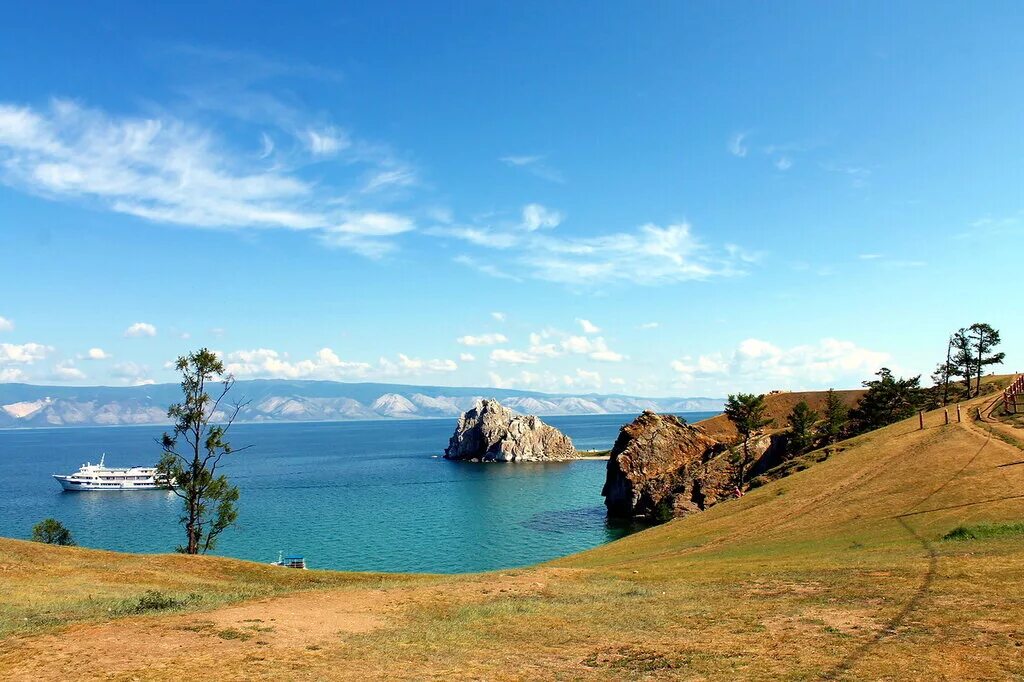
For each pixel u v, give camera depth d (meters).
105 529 115.88
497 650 19.88
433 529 109.75
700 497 115.94
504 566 82.25
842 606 22.17
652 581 32.72
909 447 62.56
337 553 91.25
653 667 17.27
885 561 29.03
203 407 59.28
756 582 28.48
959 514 37.28
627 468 125.38
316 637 21.73
